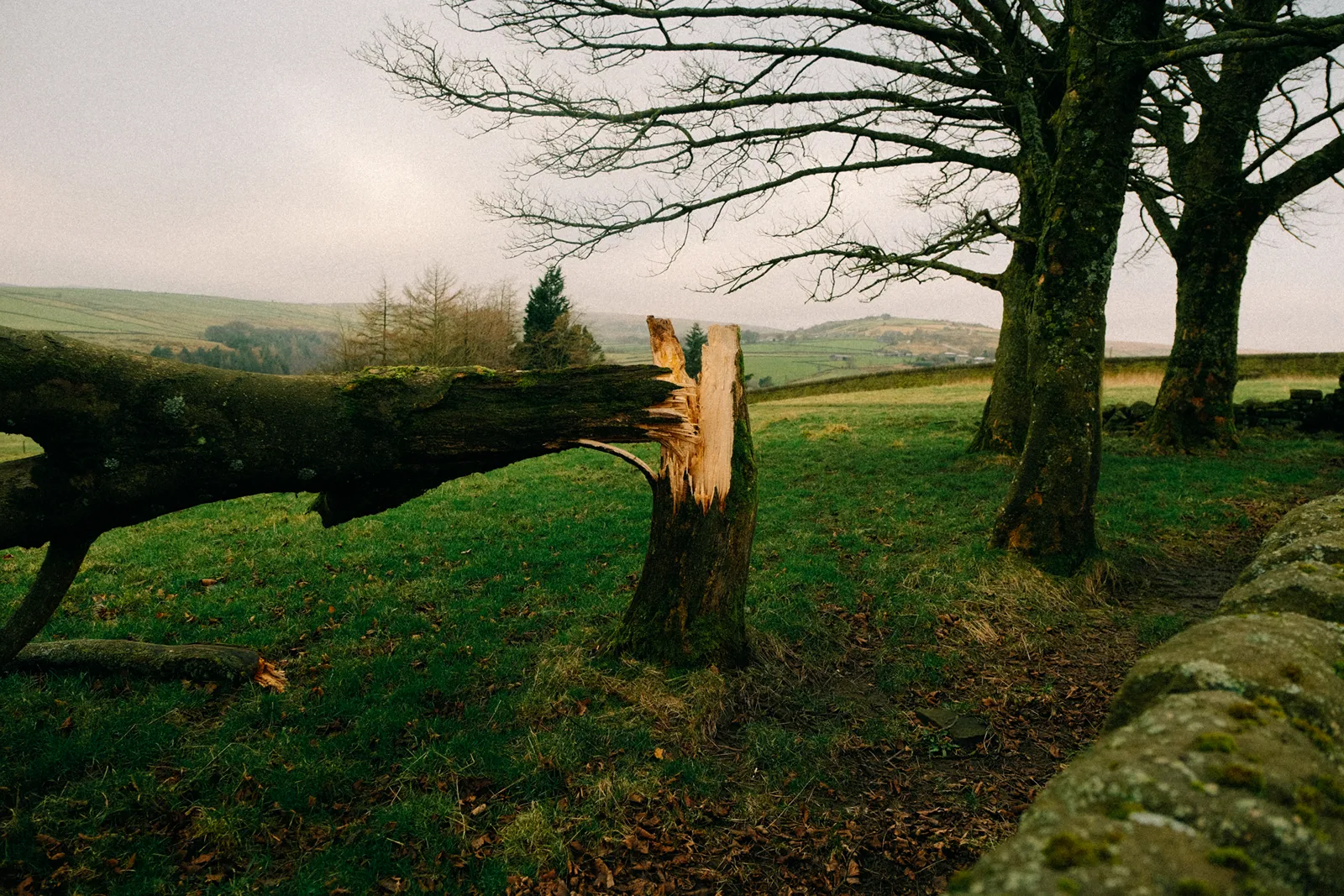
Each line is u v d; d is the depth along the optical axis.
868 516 10.52
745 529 5.74
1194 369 13.95
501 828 4.08
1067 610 7.12
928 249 13.98
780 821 4.25
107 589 7.50
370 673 5.76
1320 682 1.77
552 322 46.53
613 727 4.97
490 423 4.31
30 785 4.24
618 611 7.05
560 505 11.79
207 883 3.65
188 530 10.01
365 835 4.01
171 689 5.29
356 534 9.80
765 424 22.33
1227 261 13.52
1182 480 11.61
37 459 3.53
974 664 6.11
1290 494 10.70
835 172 13.32
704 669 5.49
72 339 3.37
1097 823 1.27
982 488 11.75
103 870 3.68
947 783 4.59
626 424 4.82
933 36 12.34
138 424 3.42
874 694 5.75
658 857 3.96
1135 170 10.62
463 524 10.44
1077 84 8.08
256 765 4.44
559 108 12.07
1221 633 2.04
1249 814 1.26
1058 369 7.99
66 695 5.14
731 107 12.19
